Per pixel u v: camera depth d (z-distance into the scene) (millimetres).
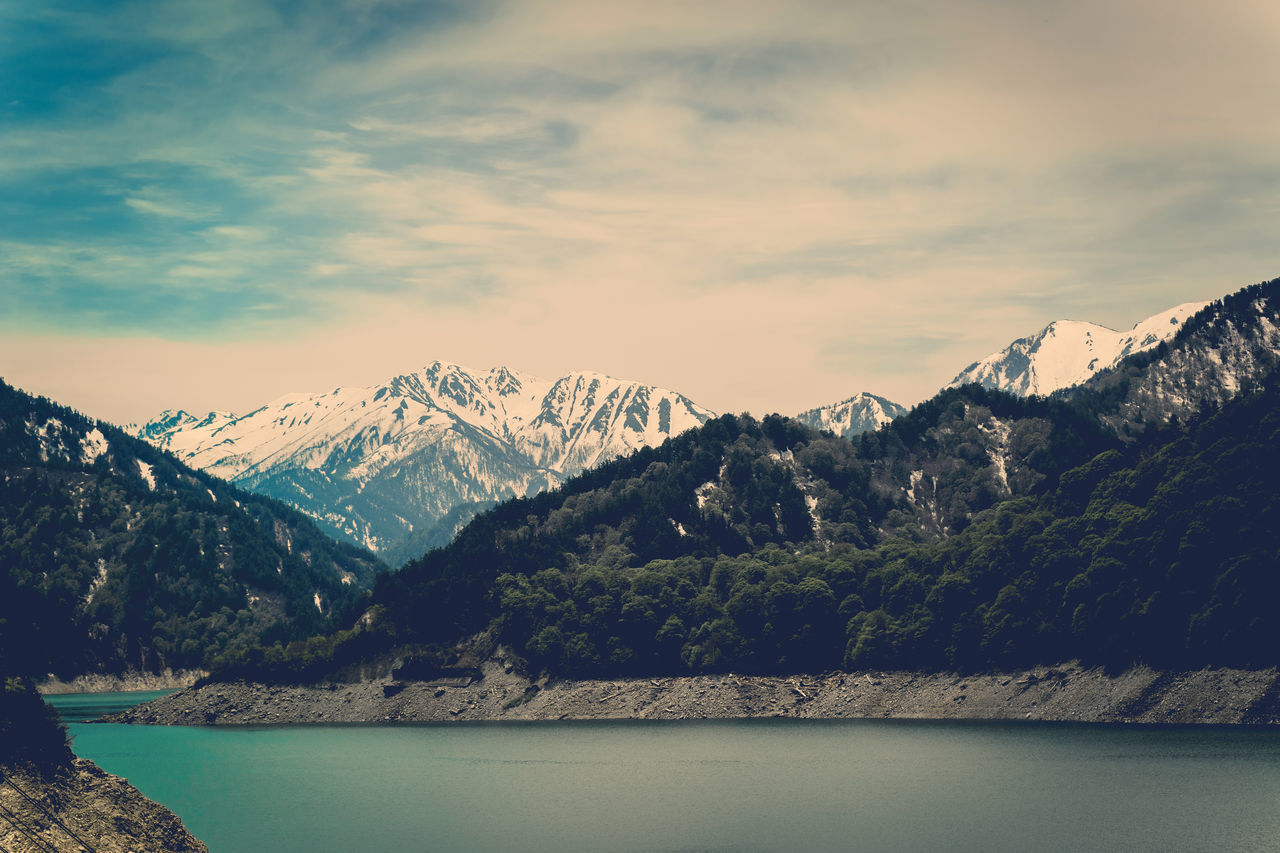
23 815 121062
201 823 172500
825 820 160250
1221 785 165375
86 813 125688
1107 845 138625
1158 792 163000
